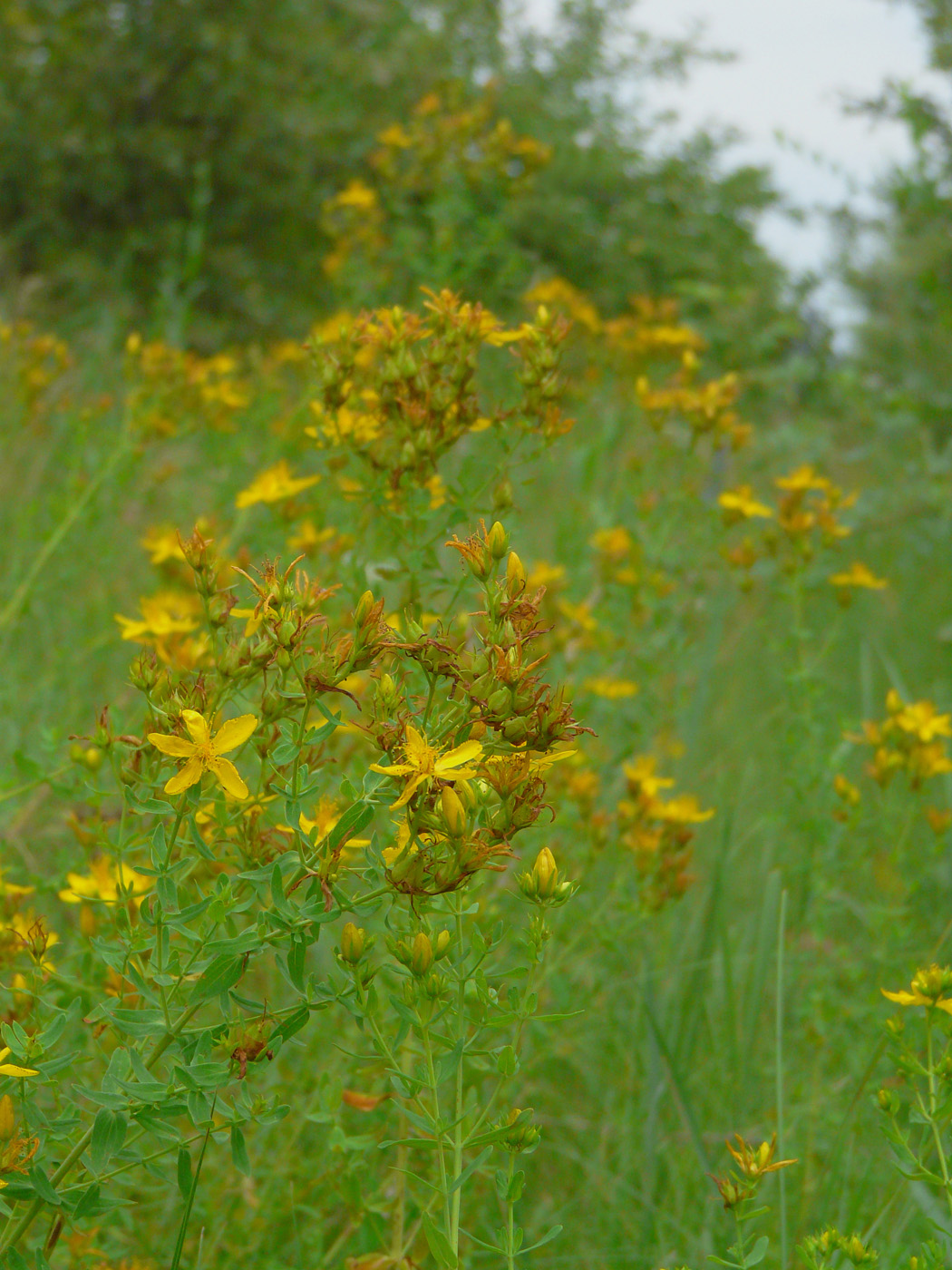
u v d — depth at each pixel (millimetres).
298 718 1487
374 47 11773
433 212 4012
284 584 1407
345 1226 2049
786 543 3516
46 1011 1723
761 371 6738
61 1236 1681
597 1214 2238
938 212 5125
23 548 3664
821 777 2879
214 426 3801
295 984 1369
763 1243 1573
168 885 1397
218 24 10406
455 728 1365
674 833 2367
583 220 9438
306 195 10930
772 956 2590
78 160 10227
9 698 3014
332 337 2438
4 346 4059
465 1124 1574
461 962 1449
